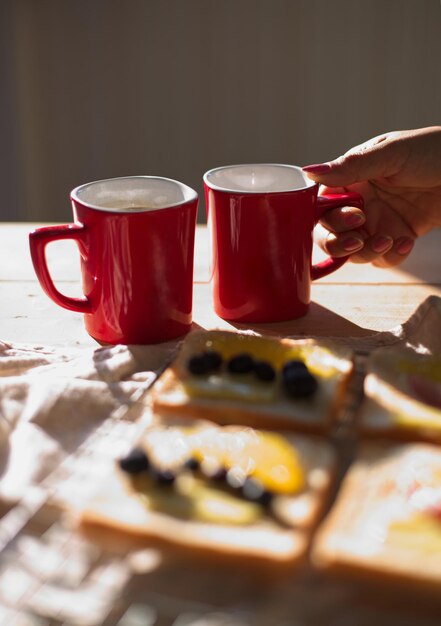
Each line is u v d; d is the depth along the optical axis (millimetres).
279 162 1810
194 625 452
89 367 666
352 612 465
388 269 870
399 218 936
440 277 848
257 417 587
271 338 667
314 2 1678
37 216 1865
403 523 496
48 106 1774
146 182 758
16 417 611
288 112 1765
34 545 492
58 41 1723
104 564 488
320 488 521
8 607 458
